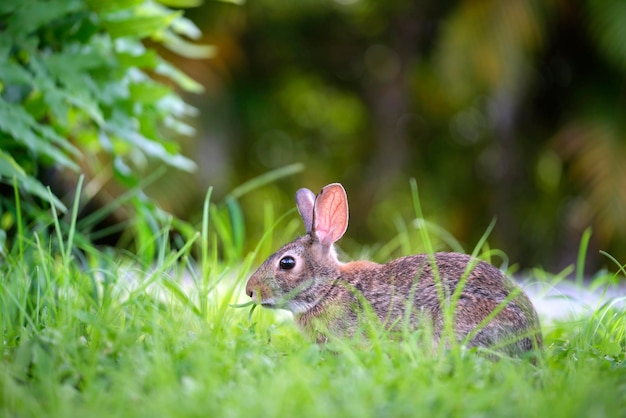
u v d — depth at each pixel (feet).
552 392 20.48
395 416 17.87
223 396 19.07
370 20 88.48
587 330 26.71
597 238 74.28
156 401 18.35
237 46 81.87
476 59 74.08
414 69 86.33
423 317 26.73
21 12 32.30
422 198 84.64
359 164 89.15
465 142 87.10
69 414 17.97
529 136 82.07
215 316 27.73
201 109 75.82
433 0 85.46
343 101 91.76
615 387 21.02
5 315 25.68
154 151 36.29
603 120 75.41
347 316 28.48
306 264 29.04
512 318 25.86
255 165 85.40
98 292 29.60
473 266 27.35
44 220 33.14
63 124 31.63
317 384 19.69
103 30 35.12
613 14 73.00
